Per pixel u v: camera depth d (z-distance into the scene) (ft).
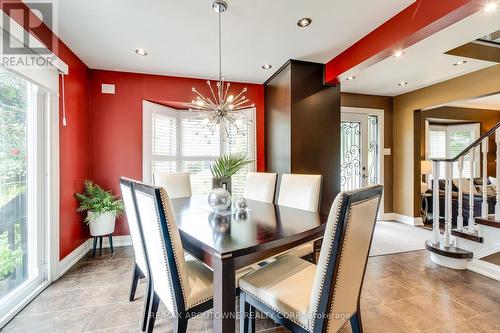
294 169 10.97
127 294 7.18
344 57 9.90
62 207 8.73
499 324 5.82
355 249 3.79
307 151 11.16
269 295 4.29
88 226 10.80
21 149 6.98
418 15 6.72
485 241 8.43
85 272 8.63
